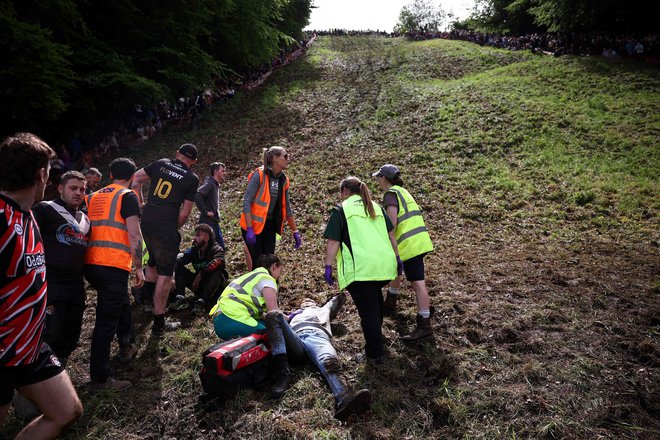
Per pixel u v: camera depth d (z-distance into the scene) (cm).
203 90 2097
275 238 584
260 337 397
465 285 594
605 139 1398
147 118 1823
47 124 1485
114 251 395
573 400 358
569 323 483
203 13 1953
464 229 899
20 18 1215
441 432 331
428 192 1102
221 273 579
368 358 415
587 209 972
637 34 2981
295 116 2027
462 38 4341
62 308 382
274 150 549
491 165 1262
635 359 414
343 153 1452
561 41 2975
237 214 991
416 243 460
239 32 2558
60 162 1356
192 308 552
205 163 1465
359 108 2091
